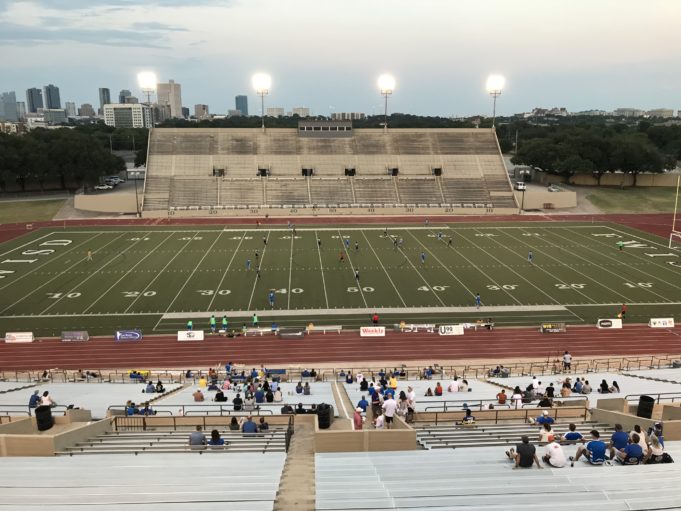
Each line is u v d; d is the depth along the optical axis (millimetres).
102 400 24844
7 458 14469
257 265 54938
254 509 10648
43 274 51656
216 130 95125
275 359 35438
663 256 58906
